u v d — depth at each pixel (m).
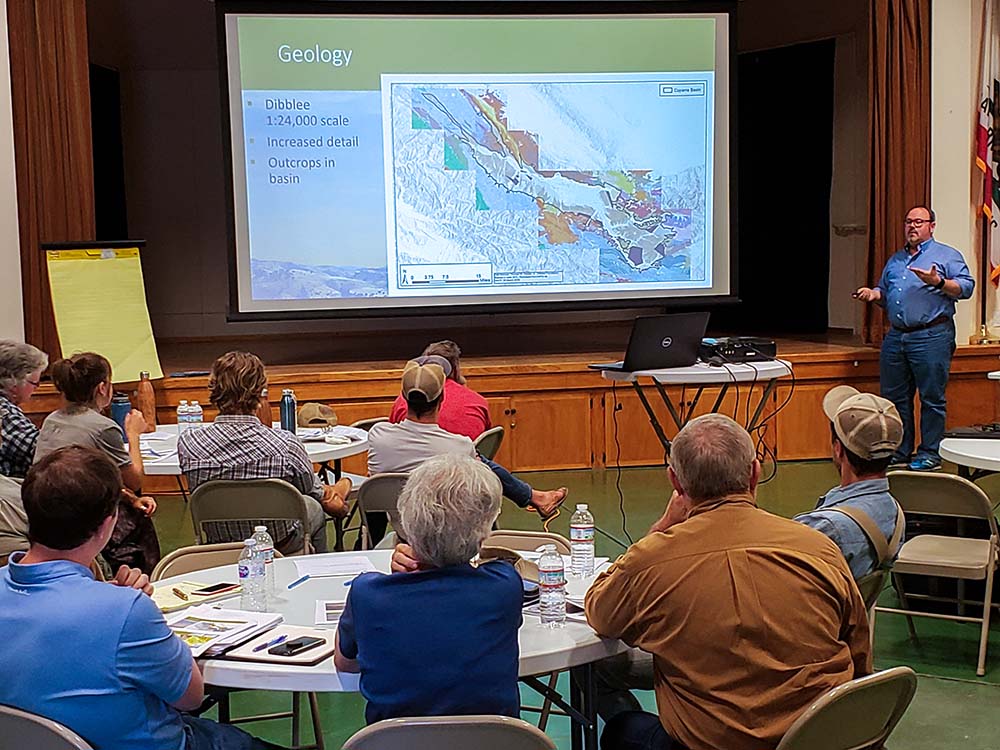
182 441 3.83
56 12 6.79
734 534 2.18
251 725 3.59
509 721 1.92
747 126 9.87
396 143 7.34
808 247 9.61
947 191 7.72
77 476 2.04
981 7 7.63
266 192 7.27
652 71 7.50
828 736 2.06
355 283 7.41
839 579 2.19
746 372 5.47
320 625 2.44
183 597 2.62
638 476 7.08
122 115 9.48
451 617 2.05
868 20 8.51
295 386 6.95
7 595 2.01
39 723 1.91
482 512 2.09
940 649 4.12
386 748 1.92
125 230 9.50
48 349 6.92
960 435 4.64
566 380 7.24
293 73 7.21
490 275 7.52
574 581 2.76
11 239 6.77
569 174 7.50
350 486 4.47
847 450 2.78
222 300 9.78
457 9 7.29
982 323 7.80
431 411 3.95
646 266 7.64
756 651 2.12
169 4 9.05
